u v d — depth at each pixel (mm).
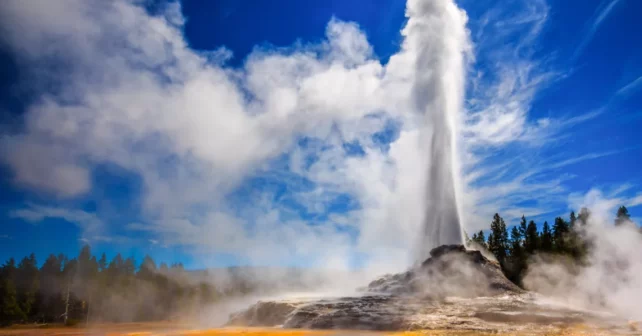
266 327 31188
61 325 74438
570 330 25359
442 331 25391
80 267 92812
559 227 84500
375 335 24297
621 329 25703
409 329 26609
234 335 25906
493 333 24531
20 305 81312
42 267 92062
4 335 53250
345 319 29219
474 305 31359
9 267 88375
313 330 27750
